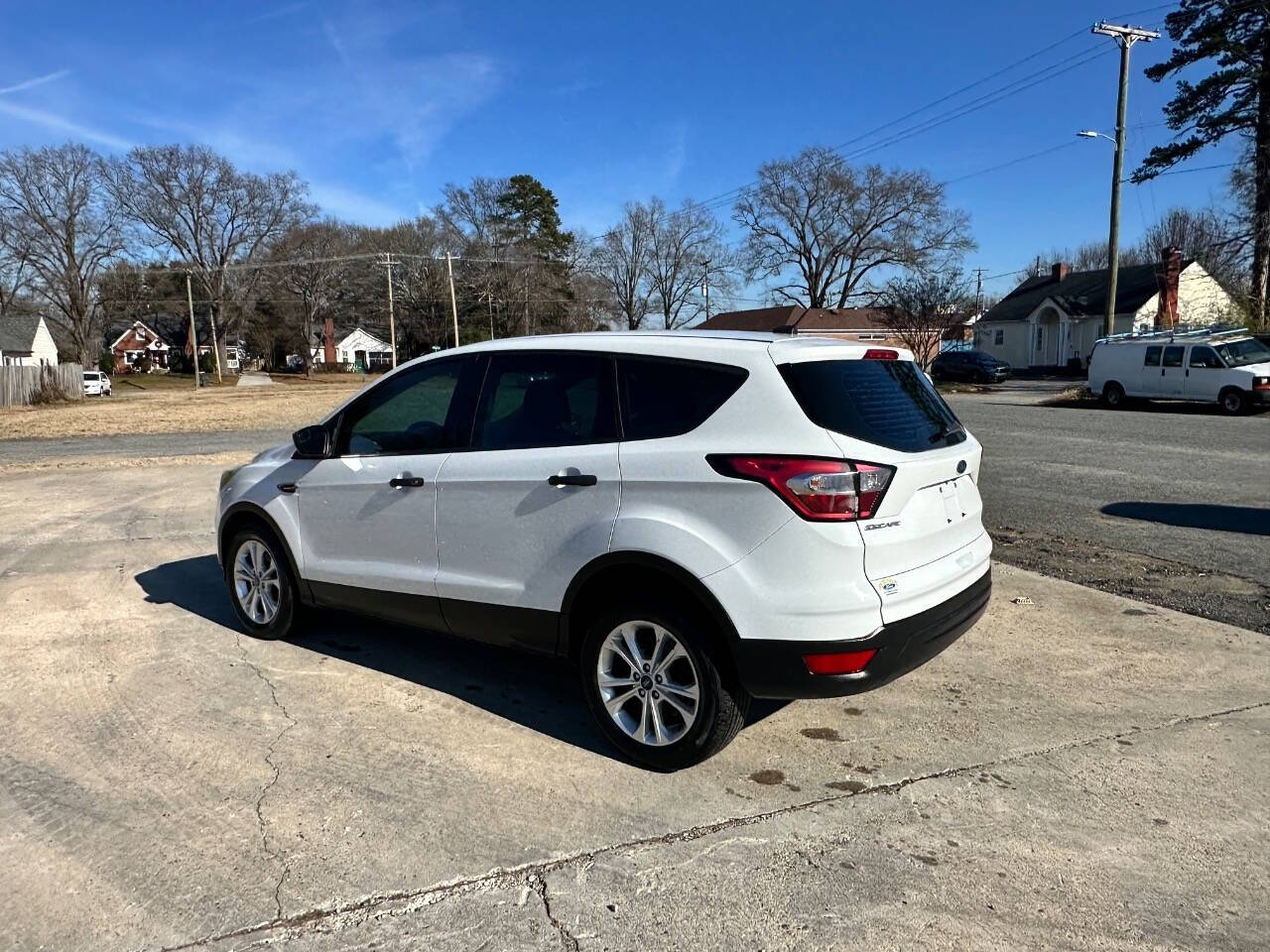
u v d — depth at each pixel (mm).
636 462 3469
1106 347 23359
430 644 5168
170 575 6906
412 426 4398
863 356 3604
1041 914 2602
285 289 79188
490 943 2518
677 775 3498
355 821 3180
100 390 53531
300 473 4895
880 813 3188
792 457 3156
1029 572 6473
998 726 3895
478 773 3543
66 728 4012
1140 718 3943
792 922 2586
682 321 72375
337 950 2498
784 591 3154
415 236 74250
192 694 4402
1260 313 29578
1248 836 2998
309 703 4273
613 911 2652
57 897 2746
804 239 61500
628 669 3662
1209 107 32250
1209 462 12070
